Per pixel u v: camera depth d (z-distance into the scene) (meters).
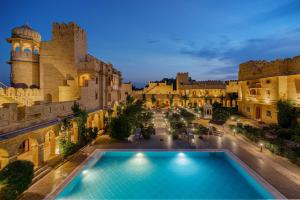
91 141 24.59
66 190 13.17
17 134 13.00
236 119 42.03
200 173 16.52
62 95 30.44
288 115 30.53
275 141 23.31
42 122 16.89
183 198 12.64
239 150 21.33
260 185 13.48
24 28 30.88
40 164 15.95
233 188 14.06
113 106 40.72
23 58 30.94
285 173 15.41
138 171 16.88
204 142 24.84
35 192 12.46
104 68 35.66
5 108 12.70
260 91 40.19
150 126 31.52
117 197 12.72
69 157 18.83
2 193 10.34
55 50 31.11
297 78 32.31
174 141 25.42
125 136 25.58
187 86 82.88
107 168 17.50
